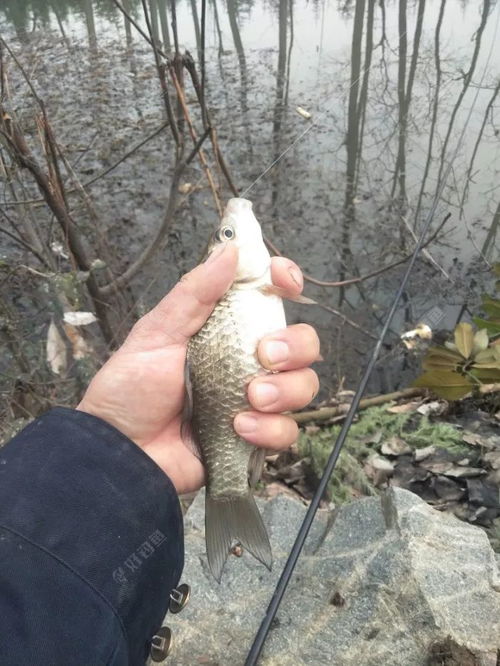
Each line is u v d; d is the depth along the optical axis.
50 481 0.15
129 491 0.16
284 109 0.92
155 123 0.90
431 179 0.79
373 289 0.66
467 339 0.44
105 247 0.64
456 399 0.45
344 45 1.08
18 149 0.45
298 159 0.83
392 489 0.33
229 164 0.82
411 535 0.30
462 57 1.00
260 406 0.20
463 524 0.31
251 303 0.21
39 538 0.14
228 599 0.30
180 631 0.28
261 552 0.20
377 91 0.94
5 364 0.49
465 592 0.27
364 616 0.27
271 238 0.71
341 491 0.41
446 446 0.44
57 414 0.17
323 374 0.57
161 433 0.22
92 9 1.23
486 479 0.40
